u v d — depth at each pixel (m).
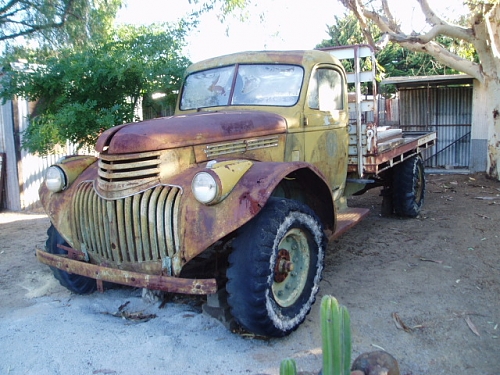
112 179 3.38
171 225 3.20
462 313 3.83
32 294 4.33
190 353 3.19
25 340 3.31
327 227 4.29
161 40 6.14
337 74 5.14
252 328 3.22
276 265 3.31
